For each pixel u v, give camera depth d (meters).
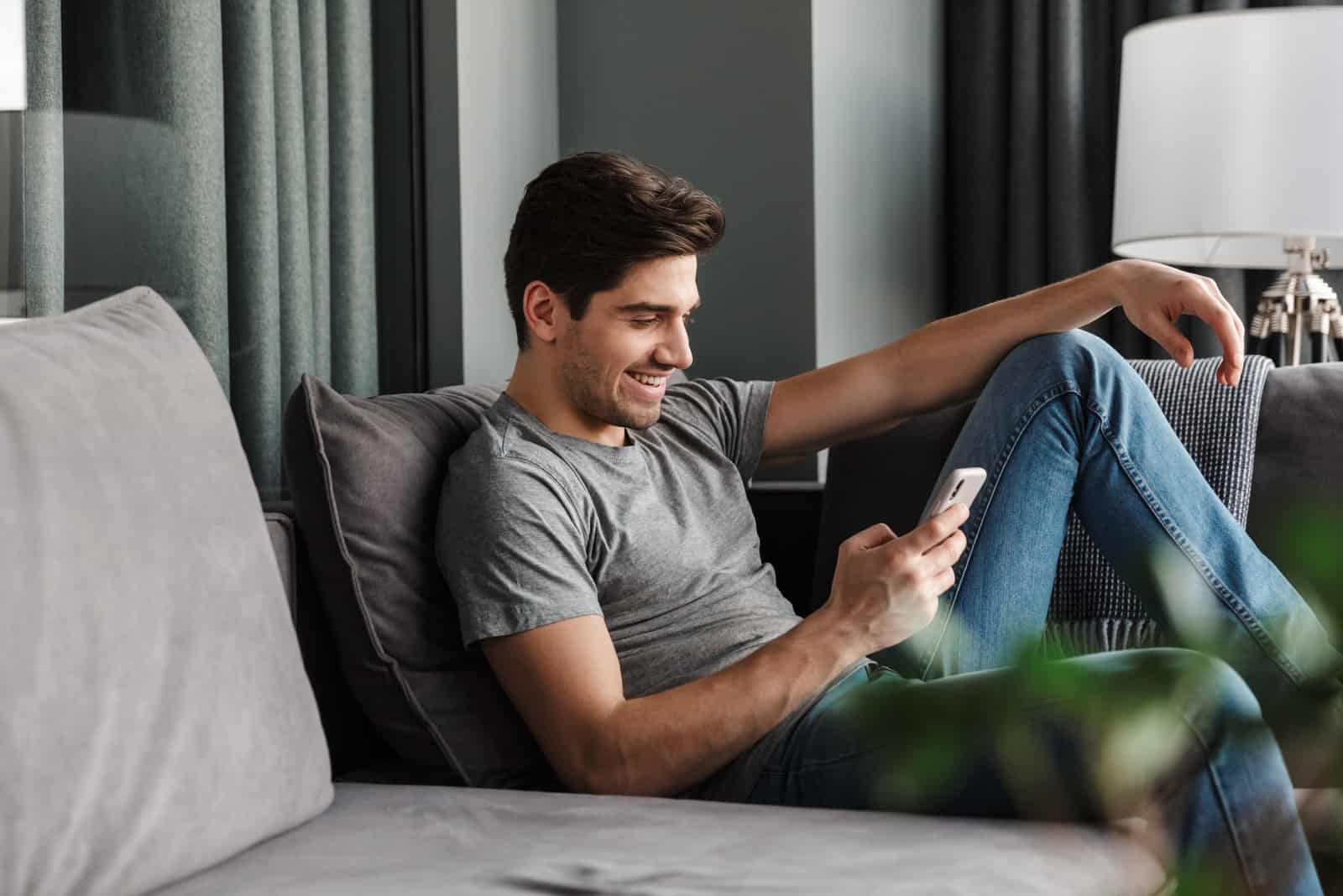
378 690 1.32
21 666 0.83
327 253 2.04
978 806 1.10
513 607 1.22
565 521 1.29
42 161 1.54
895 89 2.70
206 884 0.91
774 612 1.45
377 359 2.21
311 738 1.08
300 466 1.32
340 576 1.30
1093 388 1.44
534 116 2.48
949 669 1.39
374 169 2.22
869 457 1.91
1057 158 2.80
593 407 1.39
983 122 2.90
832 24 2.43
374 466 1.31
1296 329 2.45
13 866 0.80
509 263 1.43
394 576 1.31
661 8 2.48
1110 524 1.42
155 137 1.70
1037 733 1.04
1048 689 0.59
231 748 0.96
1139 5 2.78
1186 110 2.19
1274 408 1.74
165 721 0.91
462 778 1.31
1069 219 2.80
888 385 1.61
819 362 2.39
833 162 2.44
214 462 1.06
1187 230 2.19
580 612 1.23
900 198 2.73
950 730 1.10
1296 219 2.13
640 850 0.97
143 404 1.01
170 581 0.95
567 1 2.56
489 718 1.32
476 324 2.29
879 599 1.19
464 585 1.26
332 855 0.97
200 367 1.12
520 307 1.42
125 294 1.14
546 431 1.39
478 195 2.29
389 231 2.24
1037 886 0.91
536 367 1.42
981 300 2.92
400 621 1.30
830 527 1.89
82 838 0.84
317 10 2.02
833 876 0.90
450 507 1.31
